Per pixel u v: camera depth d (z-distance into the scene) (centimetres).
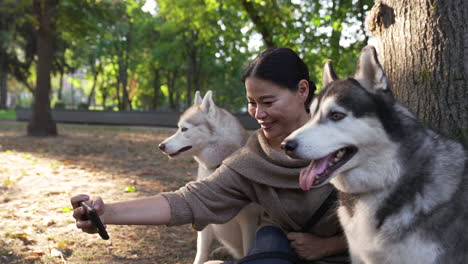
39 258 388
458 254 214
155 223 236
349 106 221
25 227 475
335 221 253
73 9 1625
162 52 3322
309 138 219
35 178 764
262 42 1744
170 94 4156
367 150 221
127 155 1148
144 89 4825
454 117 307
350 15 1395
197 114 393
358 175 225
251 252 255
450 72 308
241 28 1994
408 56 326
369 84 230
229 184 254
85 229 215
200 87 4097
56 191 654
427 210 213
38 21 1617
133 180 773
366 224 225
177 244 450
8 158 1016
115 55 4047
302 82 258
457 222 215
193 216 243
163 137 1797
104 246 428
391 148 219
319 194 251
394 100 231
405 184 217
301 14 1571
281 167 248
